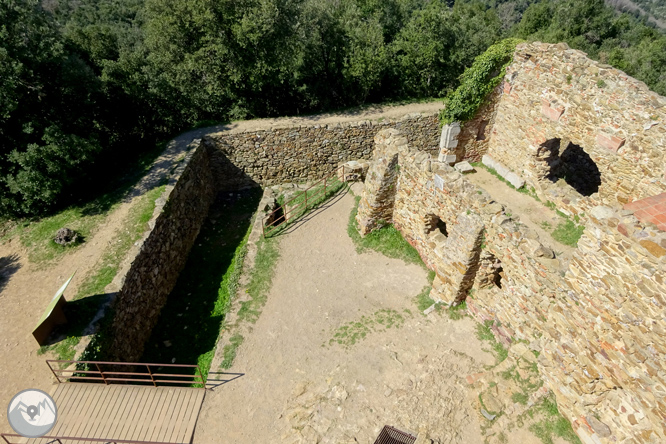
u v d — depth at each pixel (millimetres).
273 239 13648
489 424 7547
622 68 26312
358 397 8406
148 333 11289
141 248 11102
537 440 7320
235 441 7902
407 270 12164
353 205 14984
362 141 17703
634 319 6070
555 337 7867
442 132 16734
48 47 12648
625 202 12258
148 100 16109
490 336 9805
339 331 10297
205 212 16203
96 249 11180
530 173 15266
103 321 9258
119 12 34906
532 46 14156
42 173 11773
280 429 8109
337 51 18844
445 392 8211
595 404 7137
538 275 8164
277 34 16391
